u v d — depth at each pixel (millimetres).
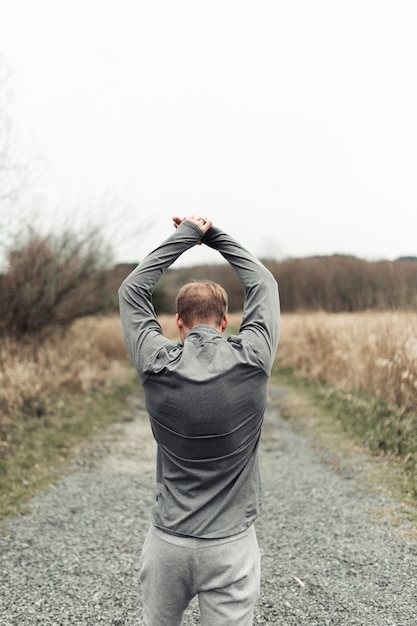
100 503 5273
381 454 6395
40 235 11938
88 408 9539
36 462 6391
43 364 10156
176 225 2260
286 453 7059
